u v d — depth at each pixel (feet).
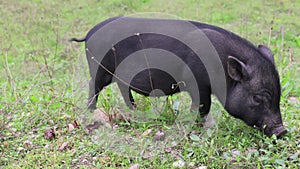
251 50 7.88
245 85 7.77
